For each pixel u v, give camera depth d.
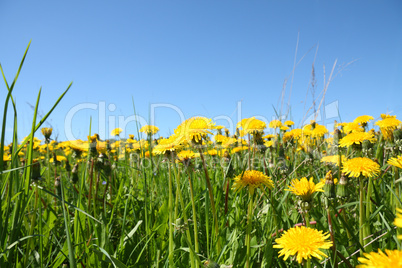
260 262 0.31
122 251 0.32
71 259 0.23
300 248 0.22
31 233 0.31
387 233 0.30
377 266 0.14
